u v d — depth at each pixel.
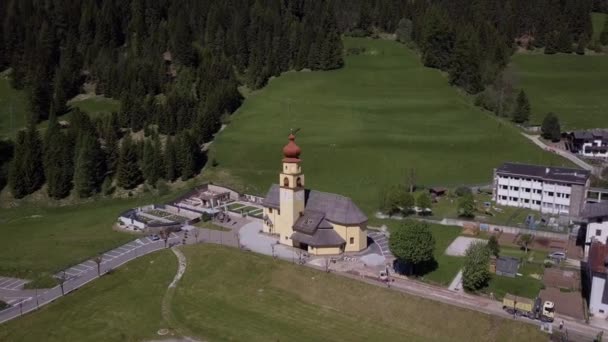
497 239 146.12
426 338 102.31
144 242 150.50
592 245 119.81
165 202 185.38
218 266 131.88
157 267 134.25
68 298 122.25
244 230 155.88
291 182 138.25
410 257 118.12
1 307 120.00
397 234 120.56
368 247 141.12
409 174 195.50
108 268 135.50
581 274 124.50
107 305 119.31
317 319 110.25
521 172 171.62
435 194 179.38
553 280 121.62
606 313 104.75
